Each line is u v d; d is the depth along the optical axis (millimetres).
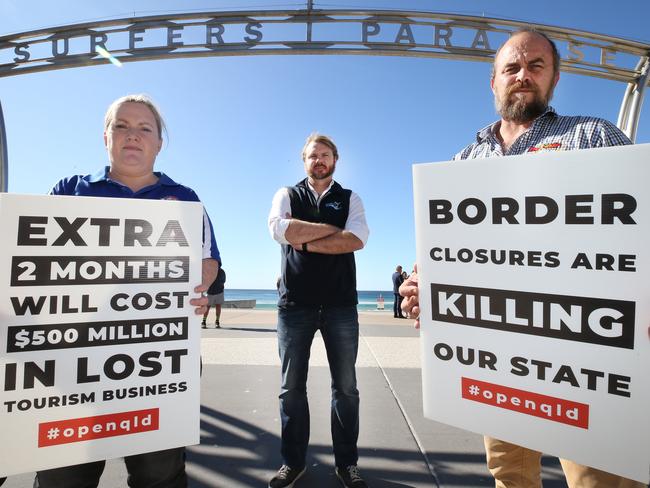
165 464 1483
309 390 3682
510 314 1219
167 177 1780
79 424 1351
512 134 1665
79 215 1371
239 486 2145
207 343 6031
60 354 1337
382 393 3598
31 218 1318
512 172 1209
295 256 2232
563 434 1141
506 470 1515
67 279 1353
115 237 1412
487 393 1262
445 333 1337
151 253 1456
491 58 4168
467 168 1281
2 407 1275
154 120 1685
